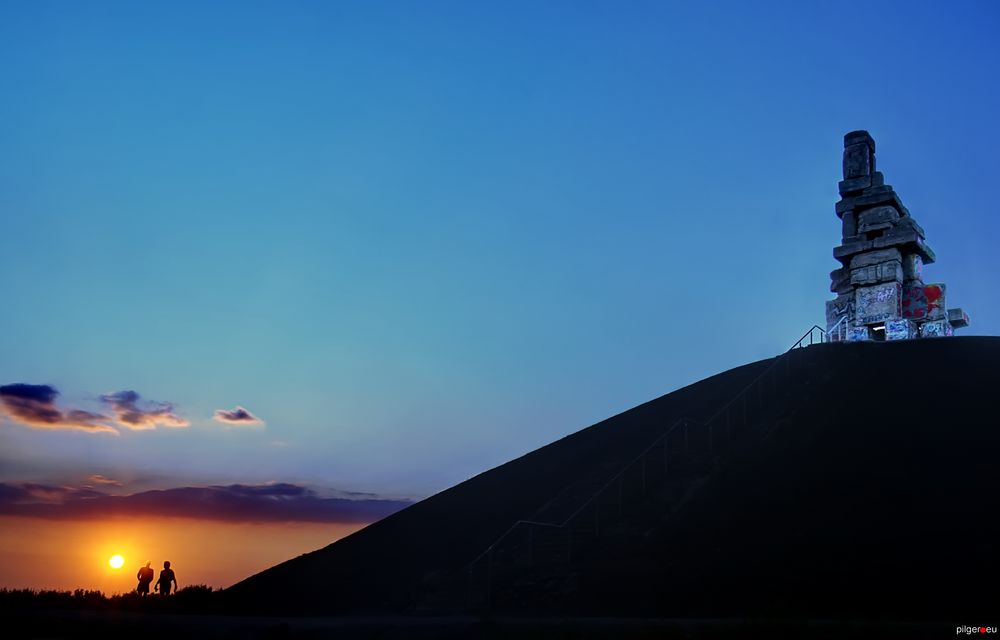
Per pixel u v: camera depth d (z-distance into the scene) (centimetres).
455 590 3416
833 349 5053
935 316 5528
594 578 3150
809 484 3506
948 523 2964
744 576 2869
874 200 5722
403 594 3638
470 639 2455
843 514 3189
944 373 4397
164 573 3941
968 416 3831
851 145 5934
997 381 4166
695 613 2702
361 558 4306
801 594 2677
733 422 4431
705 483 3772
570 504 4066
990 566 2645
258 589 4019
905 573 2694
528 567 3431
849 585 2680
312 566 4325
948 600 2502
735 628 2219
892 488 3316
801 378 4781
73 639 2797
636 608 2836
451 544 4169
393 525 4794
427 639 2516
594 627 2364
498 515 4397
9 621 2961
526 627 2433
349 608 3559
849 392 4400
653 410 5238
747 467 3831
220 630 2748
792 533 3123
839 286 5812
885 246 5606
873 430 3884
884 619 2448
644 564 3161
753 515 3350
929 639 2089
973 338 4853
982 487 3183
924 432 3753
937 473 3362
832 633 2141
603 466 4488
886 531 2994
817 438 3934
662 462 4169
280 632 2652
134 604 3712
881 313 5531
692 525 3397
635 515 3669
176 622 2945
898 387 4325
